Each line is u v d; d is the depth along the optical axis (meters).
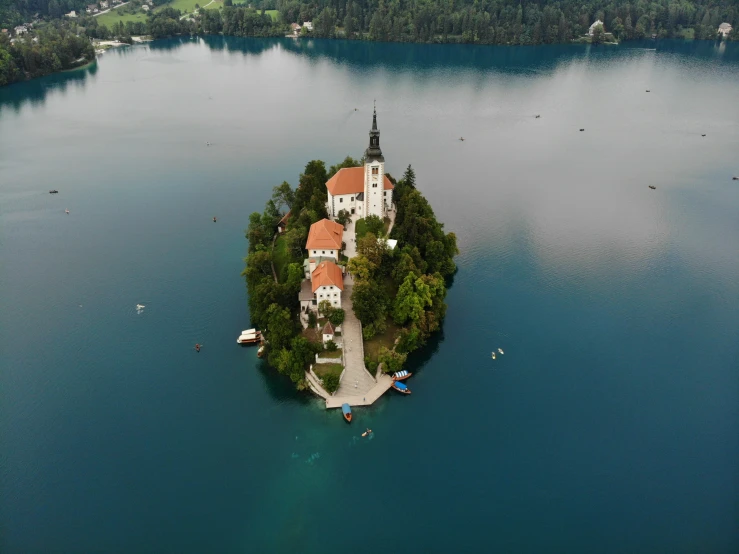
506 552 120.00
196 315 185.38
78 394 155.88
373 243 180.25
